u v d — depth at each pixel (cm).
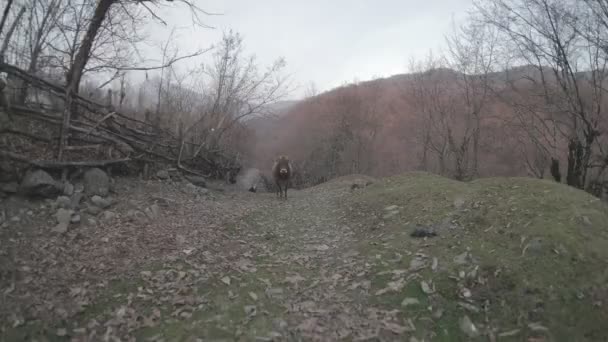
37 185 627
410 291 487
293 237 771
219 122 1911
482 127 2170
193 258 576
